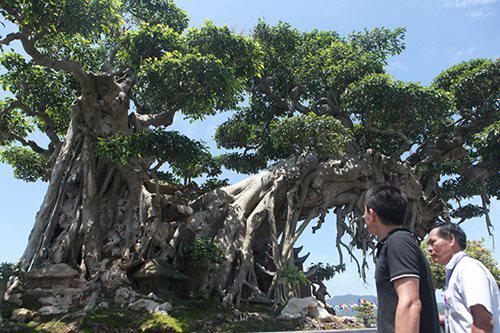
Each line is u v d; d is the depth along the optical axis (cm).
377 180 2762
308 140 2355
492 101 2928
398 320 243
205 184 2802
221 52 2283
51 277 1867
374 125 2956
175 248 2206
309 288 2509
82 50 2602
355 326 2031
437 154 3058
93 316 1672
